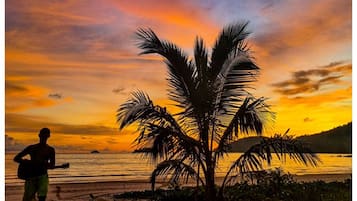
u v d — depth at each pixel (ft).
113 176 60.34
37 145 26.13
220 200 31.86
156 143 30.17
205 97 31.42
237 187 36.70
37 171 25.75
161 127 30.40
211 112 31.76
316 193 35.19
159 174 30.40
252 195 34.58
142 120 30.86
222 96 32.37
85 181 53.11
